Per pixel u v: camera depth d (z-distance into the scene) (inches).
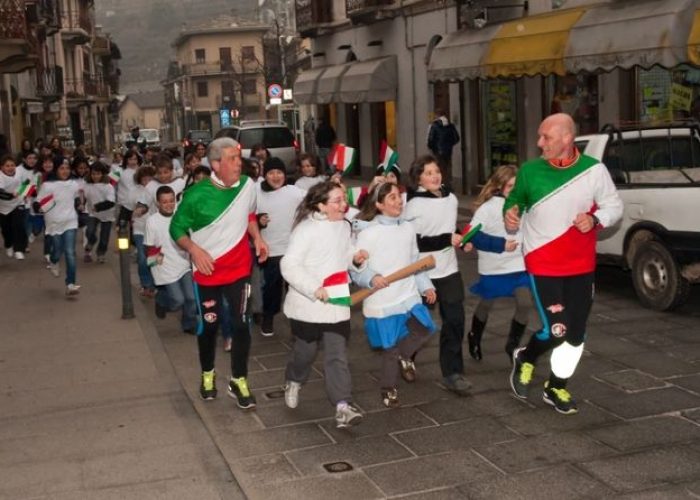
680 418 229.8
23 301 424.8
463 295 257.0
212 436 231.8
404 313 239.0
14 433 239.5
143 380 284.4
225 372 292.2
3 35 776.3
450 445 218.7
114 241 670.5
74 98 2105.1
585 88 672.4
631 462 203.2
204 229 243.9
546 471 200.2
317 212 227.5
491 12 746.8
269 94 1390.3
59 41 1915.6
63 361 310.7
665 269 346.3
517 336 278.1
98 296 430.0
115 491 199.8
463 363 281.0
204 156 581.3
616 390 254.8
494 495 189.2
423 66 941.2
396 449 217.8
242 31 3821.4
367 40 1085.8
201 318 252.2
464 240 253.1
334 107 1278.3
